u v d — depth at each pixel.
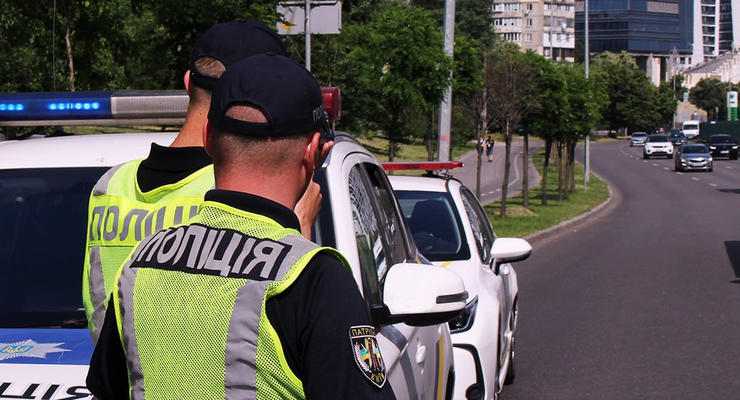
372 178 3.86
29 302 3.11
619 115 124.81
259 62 1.84
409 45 15.70
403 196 6.98
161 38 11.27
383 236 3.54
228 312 1.71
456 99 20.52
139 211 2.31
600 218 26.69
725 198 34.56
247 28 2.39
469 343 5.44
